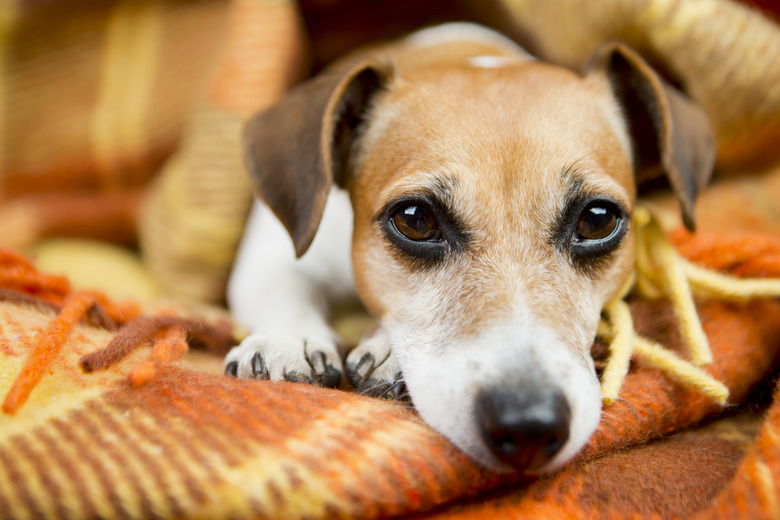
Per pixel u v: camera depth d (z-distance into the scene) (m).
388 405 0.25
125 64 0.50
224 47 0.44
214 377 0.26
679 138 0.31
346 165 0.33
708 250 0.31
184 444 0.22
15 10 0.48
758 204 0.38
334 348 0.29
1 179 0.51
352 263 0.32
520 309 0.27
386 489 0.22
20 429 0.23
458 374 0.26
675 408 0.26
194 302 0.43
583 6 0.36
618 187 0.29
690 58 0.35
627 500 0.24
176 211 0.43
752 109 0.36
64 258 0.44
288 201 0.31
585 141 0.30
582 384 0.25
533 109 0.30
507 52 0.39
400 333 0.29
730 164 0.40
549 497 0.24
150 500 0.21
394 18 0.46
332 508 0.22
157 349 0.25
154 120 0.50
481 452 0.24
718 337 0.28
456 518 0.23
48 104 0.50
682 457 0.25
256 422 0.23
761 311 0.29
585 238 0.29
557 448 0.24
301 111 0.31
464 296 0.28
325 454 0.22
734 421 0.28
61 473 0.21
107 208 0.49
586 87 0.32
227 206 0.42
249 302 0.35
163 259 0.43
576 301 0.28
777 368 0.29
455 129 0.29
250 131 0.33
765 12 0.38
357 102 0.32
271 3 0.42
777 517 0.21
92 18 0.50
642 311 0.30
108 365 0.25
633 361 0.27
